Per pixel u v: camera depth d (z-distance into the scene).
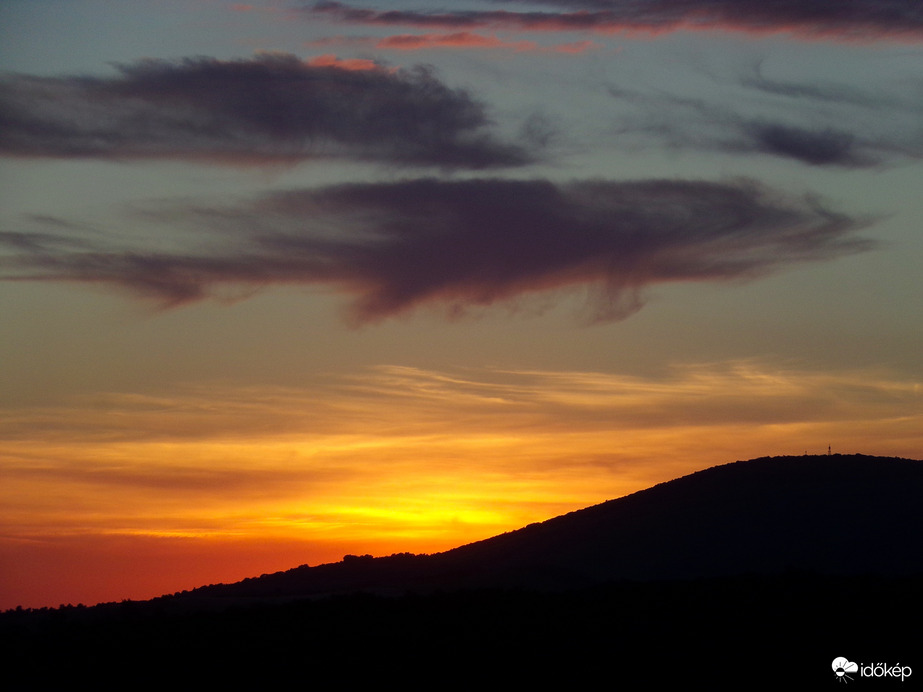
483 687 51.91
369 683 52.56
